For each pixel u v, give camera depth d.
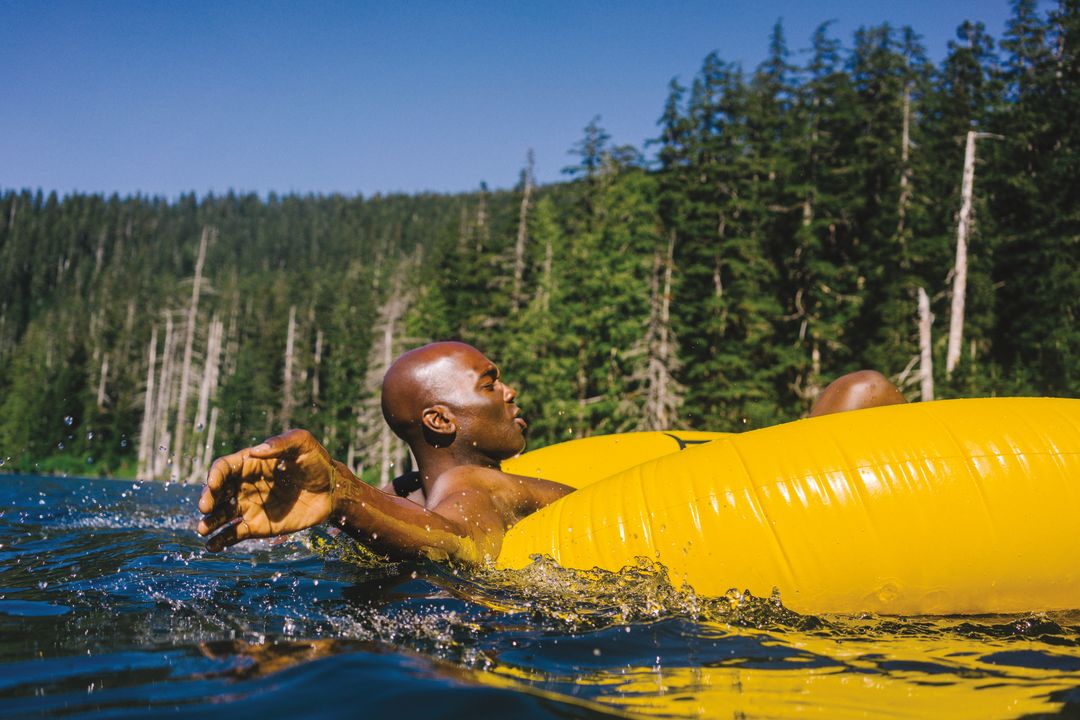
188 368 50.69
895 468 2.69
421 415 3.56
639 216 30.08
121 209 159.00
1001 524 2.59
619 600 2.65
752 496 2.74
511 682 1.66
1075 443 2.73
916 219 28.02
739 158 30.89
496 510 3.35
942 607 2.63
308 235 152.12
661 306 28.00
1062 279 25.22
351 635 2.01
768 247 32.38
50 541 3.95
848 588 2.63
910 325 26.98
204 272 134.12
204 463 46.28
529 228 35.72
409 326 37.88
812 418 3.04
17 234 137.38
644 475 3.04
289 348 48.03
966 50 30.81
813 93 31.33
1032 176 28.80
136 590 2.58
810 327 29.33
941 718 1.57
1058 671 1.94
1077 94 27.23
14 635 1.94
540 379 28.78
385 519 2.60
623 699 1.61
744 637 2.25
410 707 1.41
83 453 51.84
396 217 149.00
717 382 27.95
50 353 72.50
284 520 2.21
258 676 1.60
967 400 3.01
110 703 1.39
